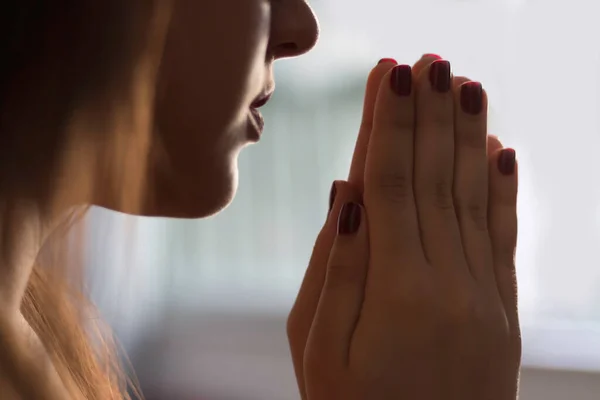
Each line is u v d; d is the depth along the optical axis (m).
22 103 0.57
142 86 0.58
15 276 0.57
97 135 0.57
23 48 0.57
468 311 0.58
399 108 0.60
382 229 0.59
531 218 1.25
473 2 1.24
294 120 1.46
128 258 0.65
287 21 0.62
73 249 0.61
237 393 1.55
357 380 0.58
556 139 1.22
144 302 1.50
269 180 1.49
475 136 0.61
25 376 0.56
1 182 0.57
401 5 1.31
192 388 1.58
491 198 0.62
